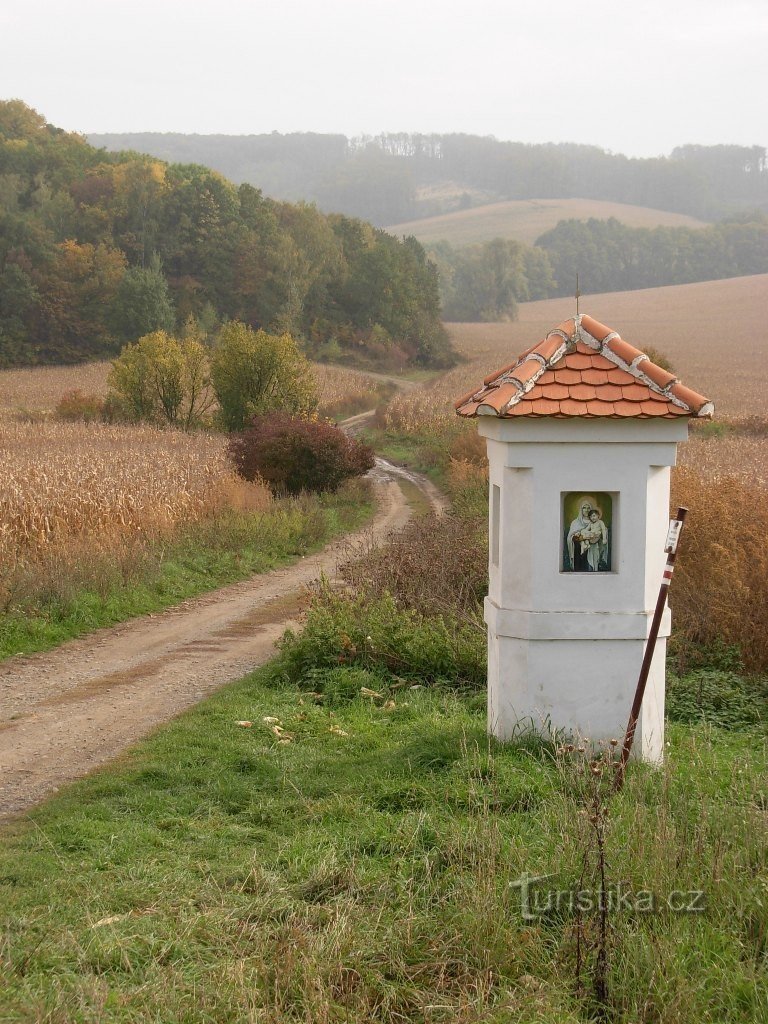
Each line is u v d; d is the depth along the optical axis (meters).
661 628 7.84
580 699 7.81
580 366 7.72
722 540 13.28
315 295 119.06
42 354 105.56
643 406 7.51
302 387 46.75
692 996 4.85
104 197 129.12
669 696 10.55
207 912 5.63
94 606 15.68
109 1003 4.70
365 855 6.44
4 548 17.31
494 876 5.83
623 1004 4.97
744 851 6.02
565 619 7.73
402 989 5.00
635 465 7.66
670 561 7.43
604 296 169.12
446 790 7.28
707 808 6.48
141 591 17.14
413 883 5.91
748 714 10.11
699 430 48.91
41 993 4.70
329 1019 4.73
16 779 8.57
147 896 5.86
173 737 9.44
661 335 116.31
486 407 7.47
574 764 6.93
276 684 11.70
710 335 115.75
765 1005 4.83
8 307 104.50
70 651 13.76
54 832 7.03
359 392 76.06
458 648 11.81
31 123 156.38
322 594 14.41
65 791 8.09
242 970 4.97
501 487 7.88
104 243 116.81
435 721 9.58
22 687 11.87
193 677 12.37
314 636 12.19
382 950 5.26
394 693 11.20
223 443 43.72
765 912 5.49
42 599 15.27
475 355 114.00
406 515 30.47
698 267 184.00
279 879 6.13
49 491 21.78
